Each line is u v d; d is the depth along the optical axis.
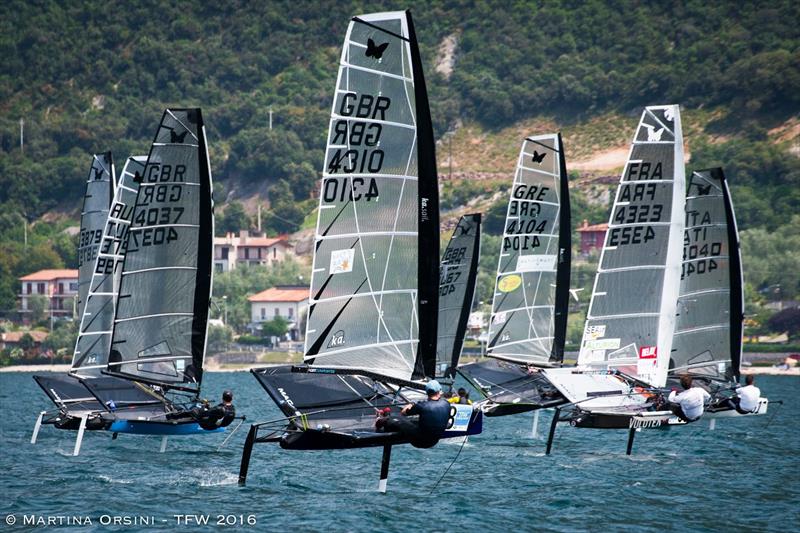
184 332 126.38
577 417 115.50
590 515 85.56
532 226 165.50
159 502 89.06
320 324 90.88
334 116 91.12
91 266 159.75
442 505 88.75
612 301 128.88
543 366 159.50
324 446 83.94
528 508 88.12
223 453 125.44
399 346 90.31
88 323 147.00
